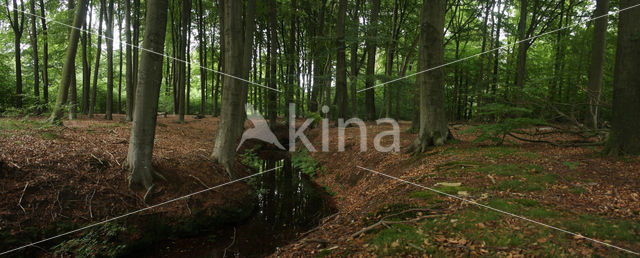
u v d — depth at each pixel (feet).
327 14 72.38
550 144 27.20
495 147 26.89
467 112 88.43
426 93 29.66
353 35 47.47
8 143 21.35
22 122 28.27
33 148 21.62
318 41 59.00
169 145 32.55
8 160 19.16
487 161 22.27
